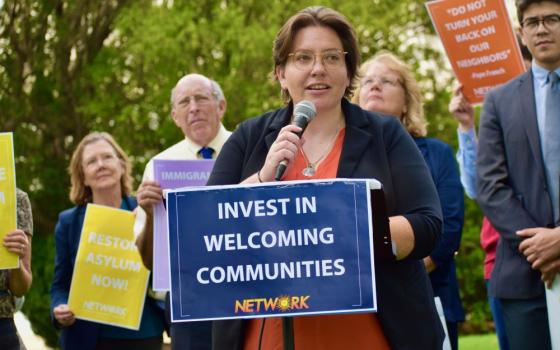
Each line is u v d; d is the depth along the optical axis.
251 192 5.29
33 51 34.31
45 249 33.50
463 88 9.93
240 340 5.99
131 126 33.50
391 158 6.10
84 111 33.34
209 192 5.31
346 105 6.27
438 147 9.34
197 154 10.10
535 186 8.20
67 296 10.95
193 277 5.30
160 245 8.98
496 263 8.46
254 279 5.26
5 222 7.87
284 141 5.64
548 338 8.12
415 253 5.84
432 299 6.07
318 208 5.25
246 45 31.23
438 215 5.99
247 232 5.28
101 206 10.74
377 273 5.85
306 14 6.14
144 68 33.00
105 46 34.91
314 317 5.86
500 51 9.60
